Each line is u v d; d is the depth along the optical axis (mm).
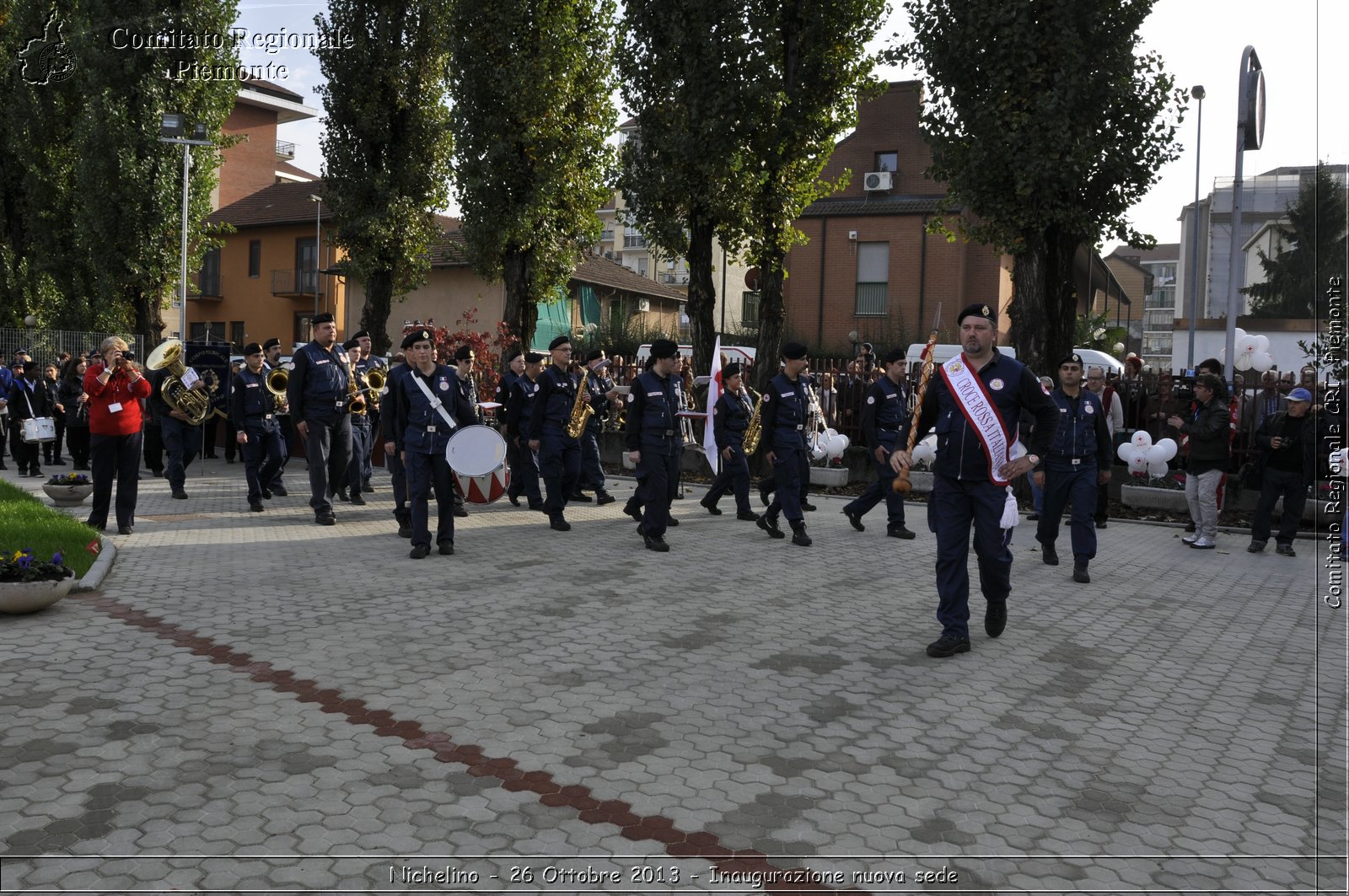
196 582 7926
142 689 5172
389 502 13594
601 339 34125
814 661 6070
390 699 5117
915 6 14648
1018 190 13633
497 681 5469
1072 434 9289
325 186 24328
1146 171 13781
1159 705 5473
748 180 16438
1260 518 11203
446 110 24109
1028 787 4254
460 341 18781
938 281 30469
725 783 4164
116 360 10195
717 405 12375
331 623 6664
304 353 11234
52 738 4469
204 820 3672
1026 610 7742
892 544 10797
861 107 33219
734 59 15828
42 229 30516
